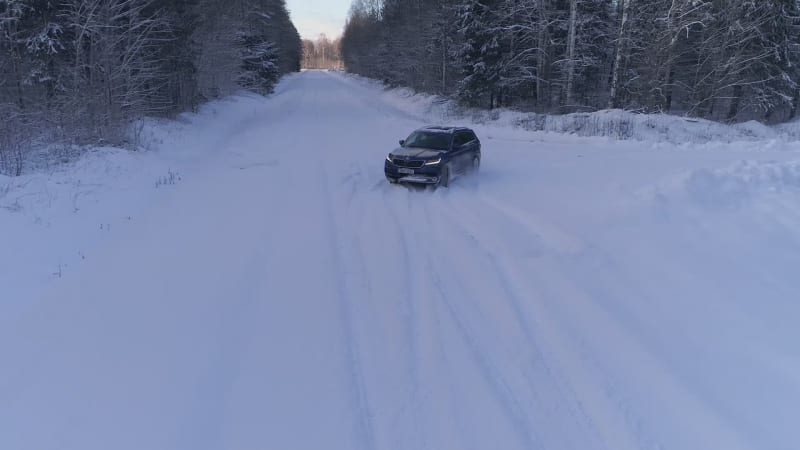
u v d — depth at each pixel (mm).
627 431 3820
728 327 5379
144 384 4266
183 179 13117
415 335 5234
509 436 3746
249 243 7984
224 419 3871
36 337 5004
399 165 12297
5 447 3482
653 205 9445
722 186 10281
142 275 6629
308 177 13344
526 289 6359
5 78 15539
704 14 27156
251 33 49375
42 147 13562
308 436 3703
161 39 19406
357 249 7875
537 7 28719
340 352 4879
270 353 4824
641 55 28594
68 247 7691
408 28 50156
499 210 10258
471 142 14453
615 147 19469
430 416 3963
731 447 3654
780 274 6723
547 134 23547
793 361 4723
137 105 18781
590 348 4977
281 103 42812
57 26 16578
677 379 4473
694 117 27422
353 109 37812
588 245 7766
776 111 34906
